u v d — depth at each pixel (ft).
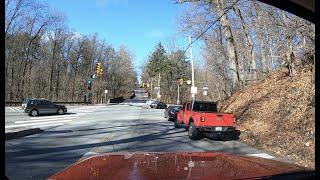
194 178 8.91
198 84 305.94
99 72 257.96
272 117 74.38
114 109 202.49
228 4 118.32
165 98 406.62
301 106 67.41
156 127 93.04
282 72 97.19
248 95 102.27
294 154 50.16
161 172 9.50
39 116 135.74
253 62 134.31
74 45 365.20
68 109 196.24
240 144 62.34
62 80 351.67
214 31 154.20
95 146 57.88
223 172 9.74
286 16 74.79
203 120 68.69
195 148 57.36
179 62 384.88
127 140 66.13
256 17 112.27
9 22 225.76
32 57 302.86
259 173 9.85
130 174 9.23
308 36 69.10
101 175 9.23
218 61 166.20
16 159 44.98
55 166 40.70
